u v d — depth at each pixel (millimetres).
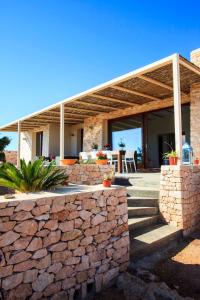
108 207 3635
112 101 9414
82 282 3178
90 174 7691
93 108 10539
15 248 2654
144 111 10227
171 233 4840
